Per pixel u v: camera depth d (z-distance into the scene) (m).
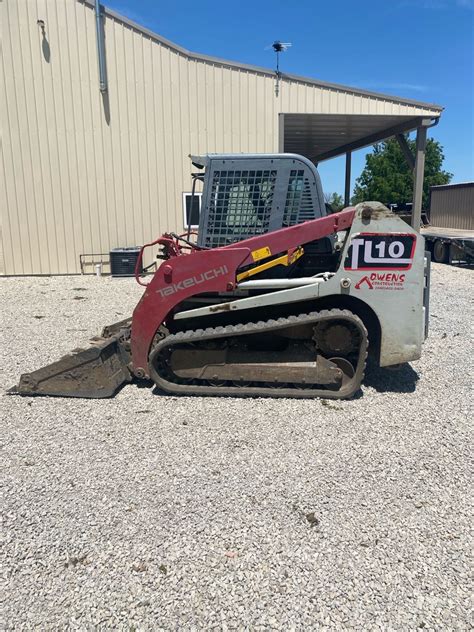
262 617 2.24
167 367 4.81
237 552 2.63
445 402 4.61
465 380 5.19
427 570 2.51
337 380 4.55
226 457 3.60
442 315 8.32
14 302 9.48
